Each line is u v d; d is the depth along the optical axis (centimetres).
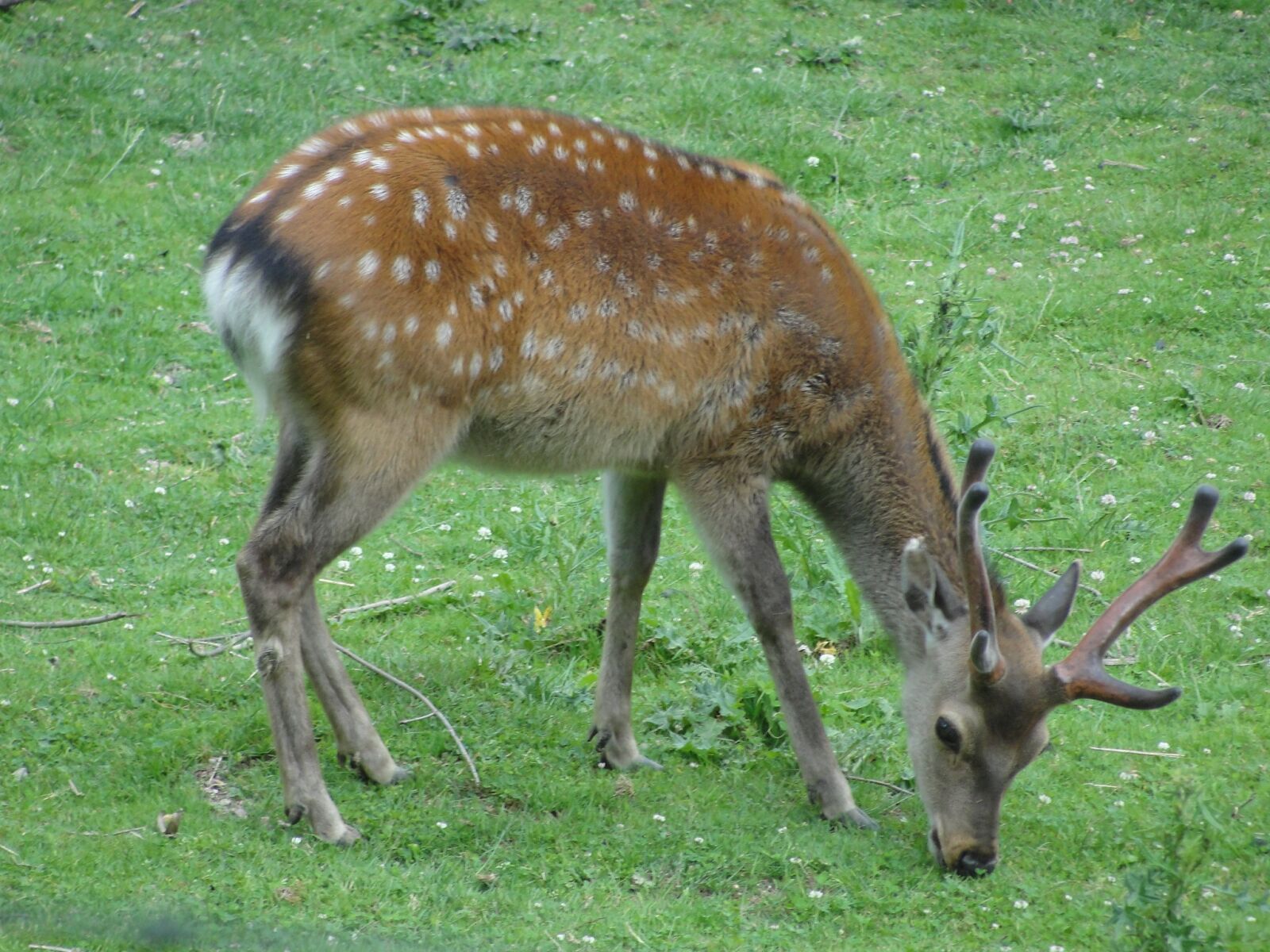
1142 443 1374
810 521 1251
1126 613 819
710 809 893
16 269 1556
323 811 829
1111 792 937
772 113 1969
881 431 930
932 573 860
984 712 817
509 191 853
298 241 806
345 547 827
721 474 917
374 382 815
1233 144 1923
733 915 786
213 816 844
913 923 791
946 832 838
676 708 1016
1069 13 2308
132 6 2192
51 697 949
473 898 781
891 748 989
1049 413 1414
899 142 1930
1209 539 1234
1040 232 1734
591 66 2044
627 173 891
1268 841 876
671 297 881
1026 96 2058
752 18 2242
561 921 768
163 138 1850
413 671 1034
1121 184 1841
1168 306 1576
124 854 789
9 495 1210
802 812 902
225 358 1466
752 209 919
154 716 943
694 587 1184
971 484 830
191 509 1230
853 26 2244
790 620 912
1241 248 1686
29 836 798
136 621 1073
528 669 1057
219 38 2116
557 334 858
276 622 819
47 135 1814
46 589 1103
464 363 835
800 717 905
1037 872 847
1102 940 778
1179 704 1041
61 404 1354
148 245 1634
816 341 910
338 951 701
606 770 939
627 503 947
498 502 1295
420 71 2034
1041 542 1247
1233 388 1454
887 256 1683
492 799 894
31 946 701
